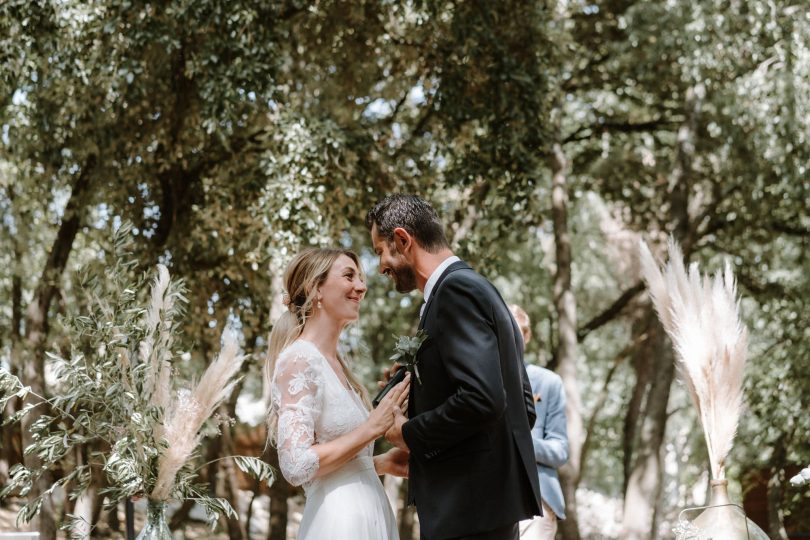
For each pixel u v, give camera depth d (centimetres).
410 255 315
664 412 1316
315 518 336
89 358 560
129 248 1128
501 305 305
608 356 1853
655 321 1346
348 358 369
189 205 1157
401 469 364
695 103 1358
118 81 943
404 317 1664
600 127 1529
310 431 326
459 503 293
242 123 1077
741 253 1512
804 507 1516
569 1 1387
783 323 1435
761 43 1163
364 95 1152
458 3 1066
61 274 1148
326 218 998
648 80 1390
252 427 2067
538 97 1070
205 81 933
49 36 916
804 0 1124
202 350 1224
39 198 1146
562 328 1274
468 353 286
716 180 1421
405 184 1152
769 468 1527
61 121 1021
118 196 1116
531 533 492
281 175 973
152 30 917
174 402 354
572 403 1237
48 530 1033
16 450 1456
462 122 1091
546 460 493
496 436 297
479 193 1198
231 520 1408
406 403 318
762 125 1143
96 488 982
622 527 1302
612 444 1827
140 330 347
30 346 1116
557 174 1317
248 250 1095
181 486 356
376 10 1090
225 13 912
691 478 1888
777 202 1309
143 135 1062
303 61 1134
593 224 1727
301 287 353
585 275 1766
